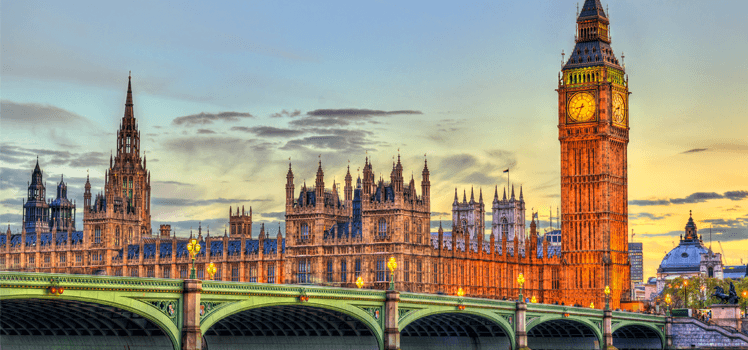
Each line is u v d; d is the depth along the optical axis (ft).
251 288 375.25
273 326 451.94
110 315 361.30
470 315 506.07
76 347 383.45
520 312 534.37
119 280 331.77
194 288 351.67
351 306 423.23
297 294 394.11
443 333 558.97
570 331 648.38
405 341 552.00
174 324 349.61
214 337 450.30
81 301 323.57
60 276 314.96
